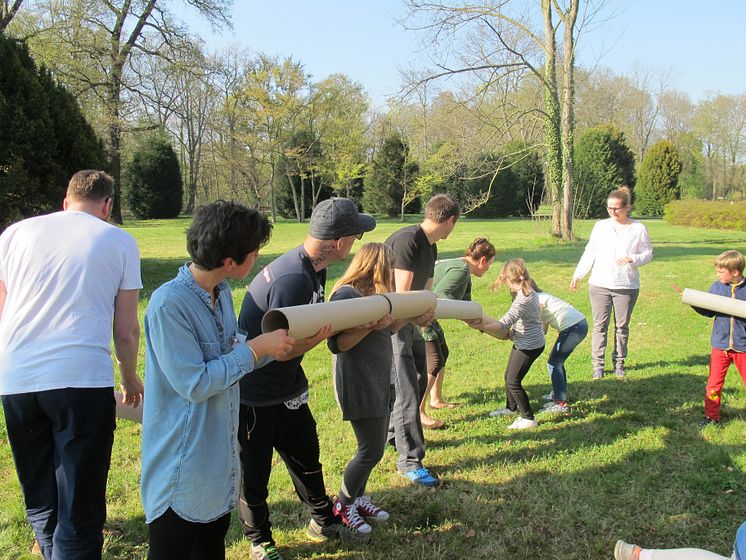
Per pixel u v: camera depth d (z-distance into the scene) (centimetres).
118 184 2553
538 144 2039
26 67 1069
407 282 395
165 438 217
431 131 3534
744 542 219
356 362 309
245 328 283
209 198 4953
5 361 257
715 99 5081
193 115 4303
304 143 3562
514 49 1886
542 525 336
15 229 274
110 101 2366
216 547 232
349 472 321
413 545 319
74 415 255
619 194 614
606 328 627
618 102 5022
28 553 307
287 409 294
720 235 2311
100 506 268
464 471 403
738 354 457
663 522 337
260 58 3278
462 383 607
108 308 275
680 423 479
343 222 282
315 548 319
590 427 477
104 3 2186
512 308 463
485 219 3525
